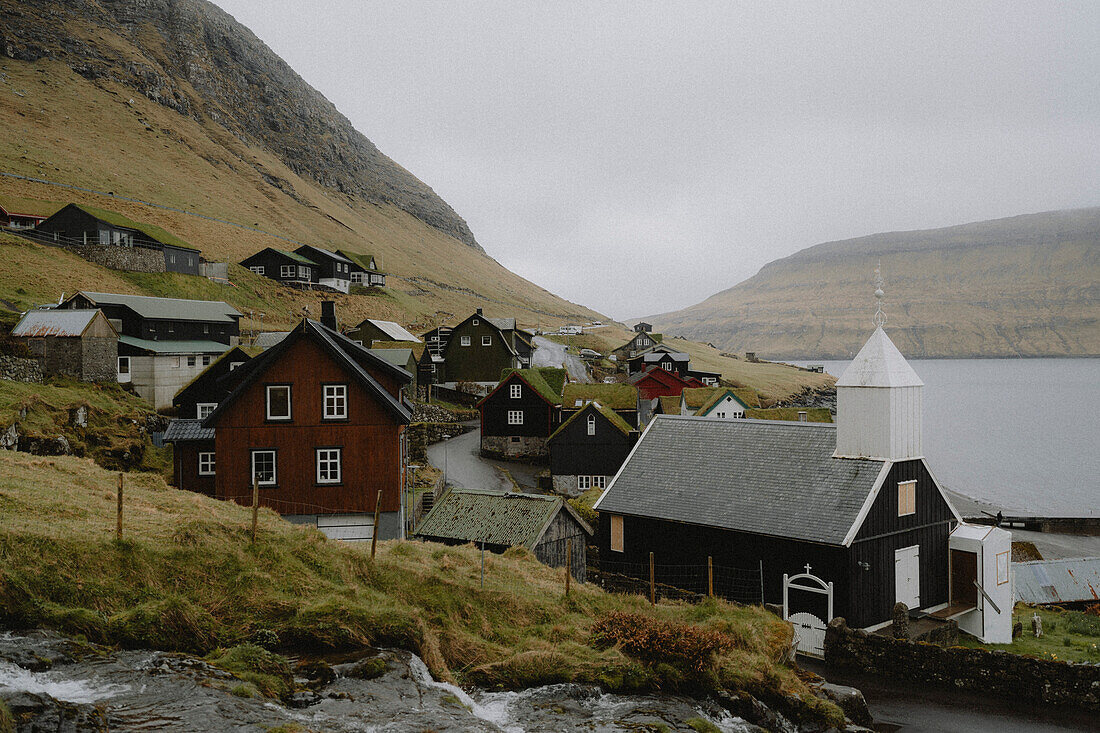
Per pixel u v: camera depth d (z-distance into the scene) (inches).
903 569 1243.2
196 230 5969.5
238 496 1390.3
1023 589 1716.3
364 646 681.6
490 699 680.4
